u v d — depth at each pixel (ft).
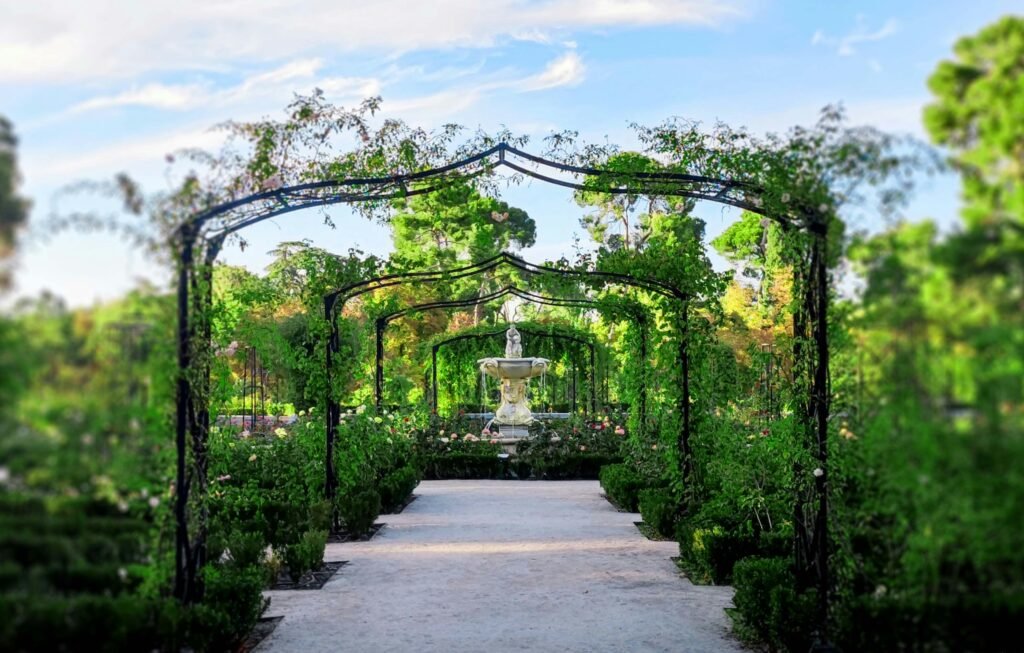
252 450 31.14
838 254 14.11
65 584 9.90
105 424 10.80
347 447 28.89
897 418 11.32
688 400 25.90
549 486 41.73
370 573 21.70
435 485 42.42
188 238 14.29
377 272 29.01
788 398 17.57
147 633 11.84
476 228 84.69
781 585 15.33
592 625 16.74
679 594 19.29
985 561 9.55
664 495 27.94
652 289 27.04
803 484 16.39
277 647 15.37
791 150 14.93
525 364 50.62
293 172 18.66
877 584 12.90
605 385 56.65
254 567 16.84
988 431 9.09
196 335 15.11
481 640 15.74
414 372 67.92
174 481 14.11
